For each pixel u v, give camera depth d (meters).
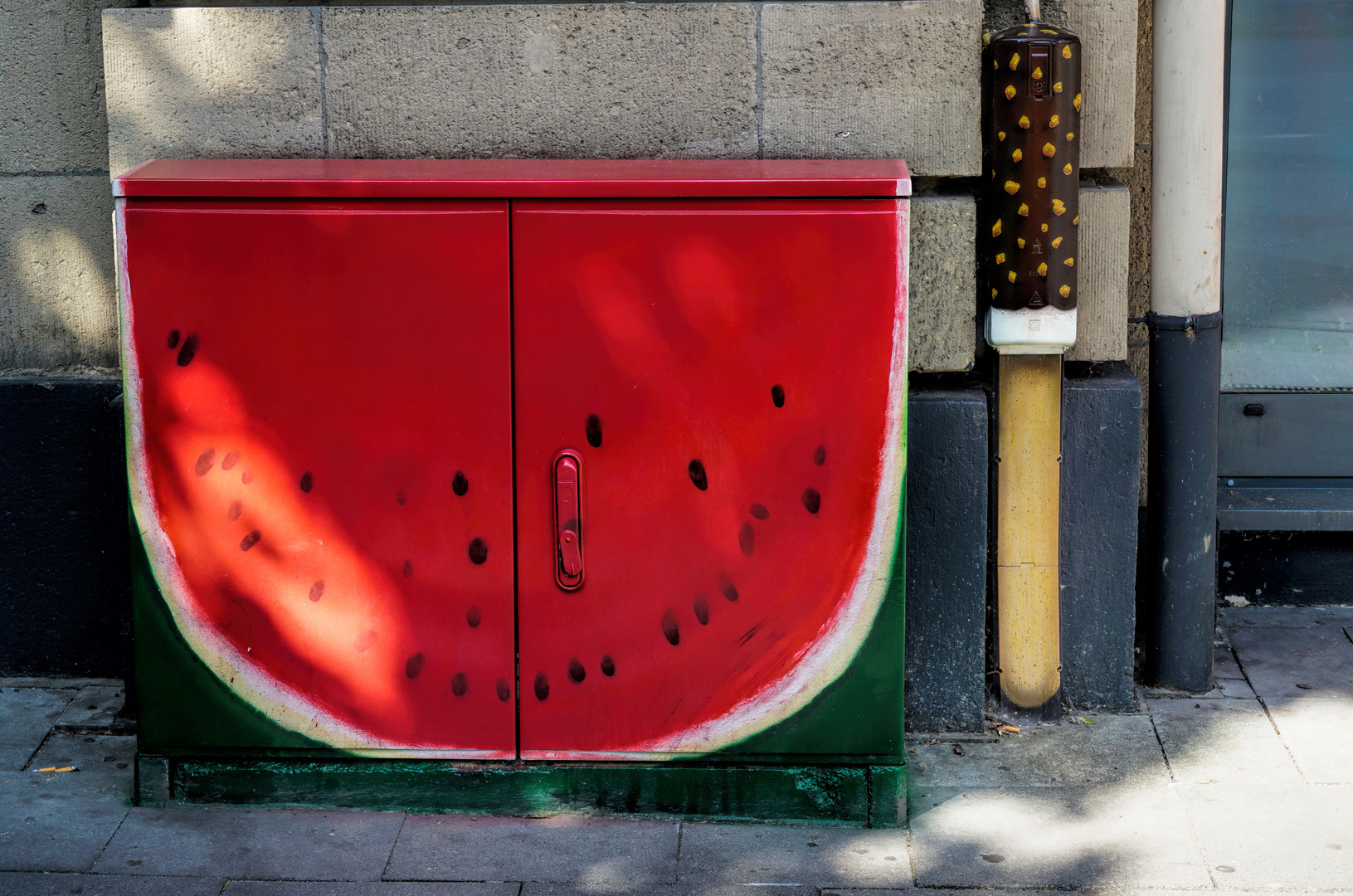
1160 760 4.09
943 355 4.12
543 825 3.77
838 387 3.55
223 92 4.02
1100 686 4.39
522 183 3.48
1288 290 5.11
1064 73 3.81
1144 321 4.80
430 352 3.57
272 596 3.71
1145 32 4.61
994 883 3.47
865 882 3.48
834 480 3.59
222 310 3.57
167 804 3.86
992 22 4.08
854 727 3.72
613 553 3.64
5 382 4.48
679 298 3.52
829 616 3.66
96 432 4.50
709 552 3.64
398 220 3.51
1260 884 3.43
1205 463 4.35
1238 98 5.00
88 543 4.59
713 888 3.46
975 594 4.21
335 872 3.53
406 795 3.82
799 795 3.78
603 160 3.89
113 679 4.70
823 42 3.94
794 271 3.50
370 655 3.73
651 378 3.56
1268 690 4.51
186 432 3.64
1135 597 4.39
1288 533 5.11
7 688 4.62
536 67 3.98
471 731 3.76
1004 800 3.89
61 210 4.44
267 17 3.97
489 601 3.69
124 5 4.19
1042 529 4.20
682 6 3.93
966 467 4.12
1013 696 4.32
